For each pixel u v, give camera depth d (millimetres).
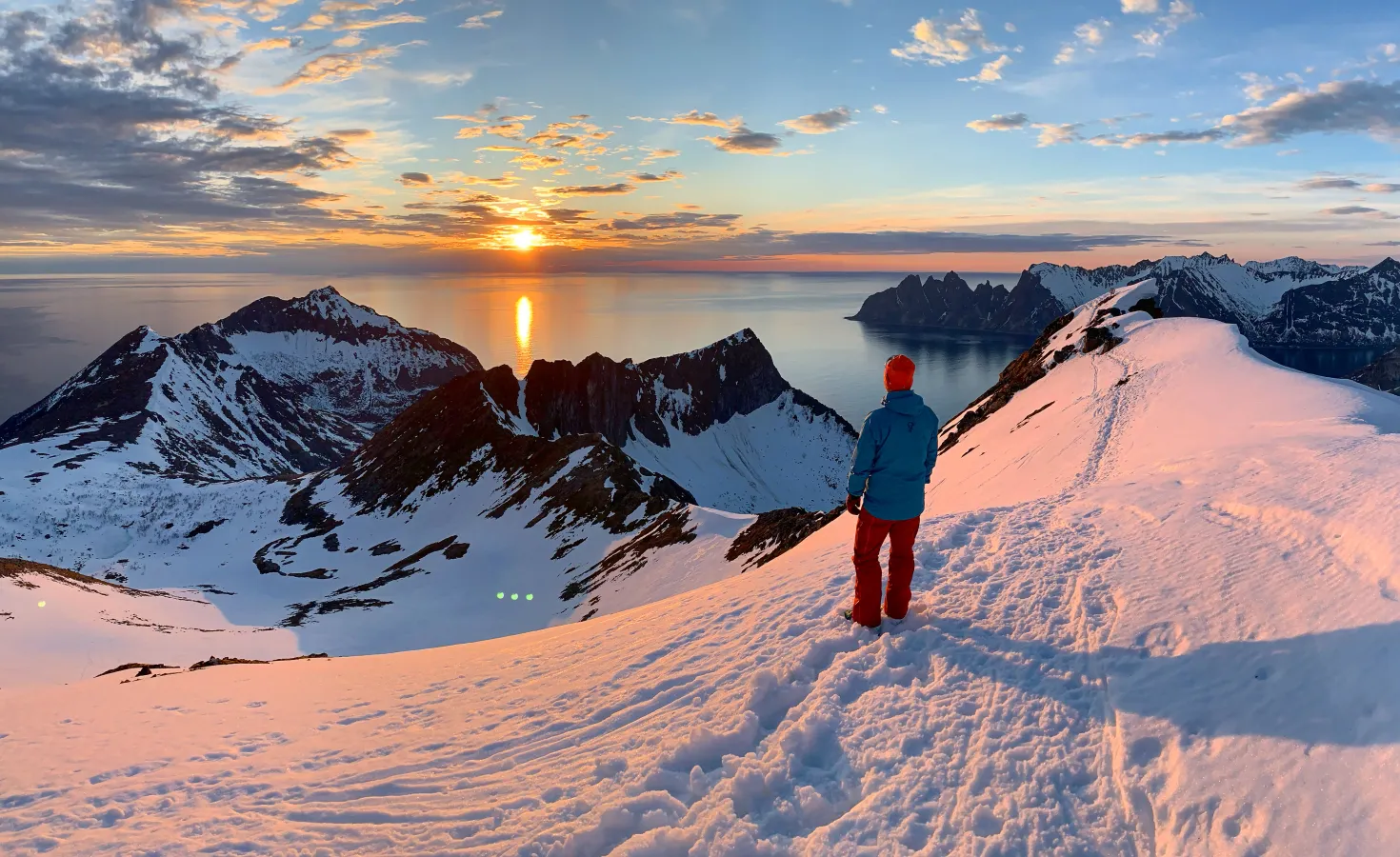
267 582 100625
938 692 5668
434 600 80750
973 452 39812
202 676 13641
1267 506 7453
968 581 7730
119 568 112875
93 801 7434
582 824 5105
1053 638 6082
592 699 7789
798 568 10398
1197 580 6336
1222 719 4473
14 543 123875
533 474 116062
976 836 4102
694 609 10102
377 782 6977
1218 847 3639
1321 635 4816
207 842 6199
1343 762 3764
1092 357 43812
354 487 139125
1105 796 4246
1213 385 25875
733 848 4391
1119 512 8789
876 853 4109
